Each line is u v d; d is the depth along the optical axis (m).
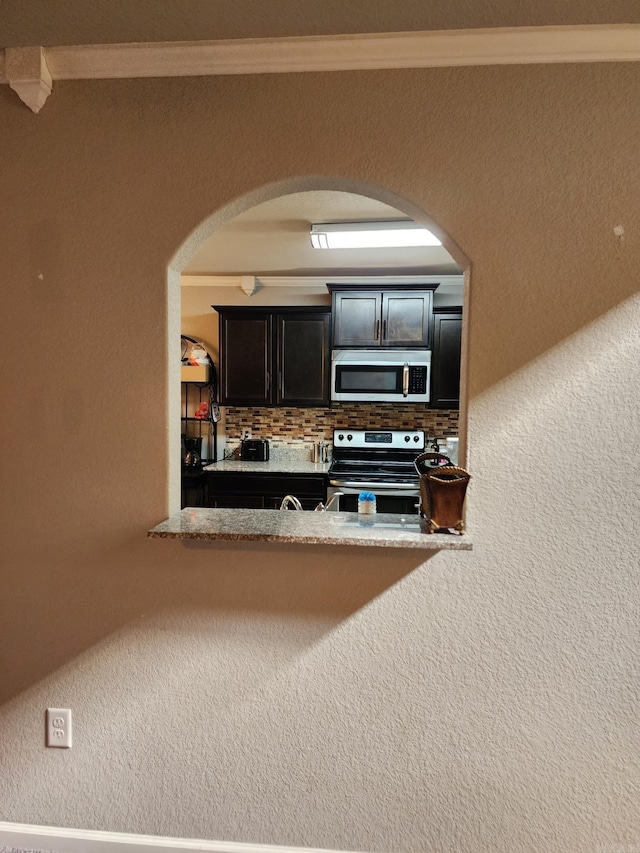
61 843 1.41
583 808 1.30
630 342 1.23
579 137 1.22
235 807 1.38
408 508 3.51
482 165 1.25
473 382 1.27
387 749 1.34
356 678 1.34
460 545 1.16
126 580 1.37
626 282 1.23
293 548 1.33
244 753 1.37
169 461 1.36
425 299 3.64
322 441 4.07
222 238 2.85
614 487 1.25
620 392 1.24
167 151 1.31
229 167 1.30
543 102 1.22
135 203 1.32
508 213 1.25
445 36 1.20
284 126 1.28
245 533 1.20
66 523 1.38
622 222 1.22
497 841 1.33
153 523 1.36
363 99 1.26
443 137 1.25
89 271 1.34
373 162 1.27
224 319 3.80
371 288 3.65
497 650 1.30
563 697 1.29
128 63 1.29
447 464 1.41
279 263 3.49
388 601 1.32
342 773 1.35
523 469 1.27
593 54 1.20
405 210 1.34
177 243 1.32
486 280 1.25
